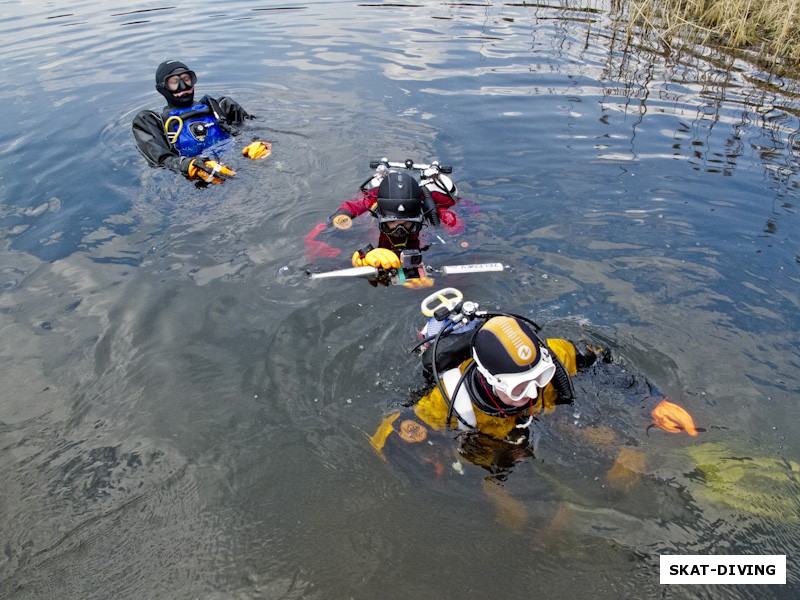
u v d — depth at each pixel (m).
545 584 2.29
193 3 12.23
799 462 2.72
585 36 9.57
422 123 6.64
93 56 9.14
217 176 5.58
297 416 3.09
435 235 4.64
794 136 6.12
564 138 6.20
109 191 5.44
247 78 8.12
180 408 3.17
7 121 6.95
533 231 4.66
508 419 2.90
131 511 2.65
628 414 2.98
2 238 4.77
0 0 13.12
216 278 4.20
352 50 9.12
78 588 2.36
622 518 2.51
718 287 3.93
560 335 3.53
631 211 4.87
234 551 2.47
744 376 3.22
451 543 2.45
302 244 4.60
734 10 8.77
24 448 2.97
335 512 2.60
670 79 7.80
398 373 3.31
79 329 3.76
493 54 8.80
